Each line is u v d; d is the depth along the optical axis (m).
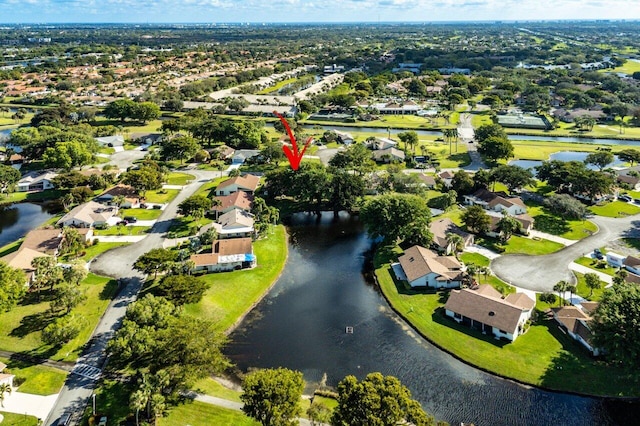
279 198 139.25
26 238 102.94
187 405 60.28
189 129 195.62
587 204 133.38
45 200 137.75
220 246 99.56
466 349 72.69
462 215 114.44
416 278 89.75
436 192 143.00
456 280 90.00
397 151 177.62
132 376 65.12
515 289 88.12
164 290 77.31
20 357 68.44
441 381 67.00
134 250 103.19
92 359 68.44
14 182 140.38
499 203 124.31
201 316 79.19
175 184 148.25
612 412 60.94
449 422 59.72
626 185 144.12
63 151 149.75
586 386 64.69
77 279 84.81
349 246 111.69
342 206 135.62
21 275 81.00
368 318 82.44
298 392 53.09
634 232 114.44
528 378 66.50
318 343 75.44
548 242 108.75
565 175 138.50
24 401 60.03
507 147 166.12
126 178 131.88
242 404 61.47
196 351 61.12
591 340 66.94
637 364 62.31
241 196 129.62
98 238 108.69
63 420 57.31
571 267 96.81
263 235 112.12
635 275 89.06
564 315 77.75
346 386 52.84
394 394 50.62
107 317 78.50
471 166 168.25
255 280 92.56
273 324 80.44
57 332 68.25
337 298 89.00
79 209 116.31
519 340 73.94
